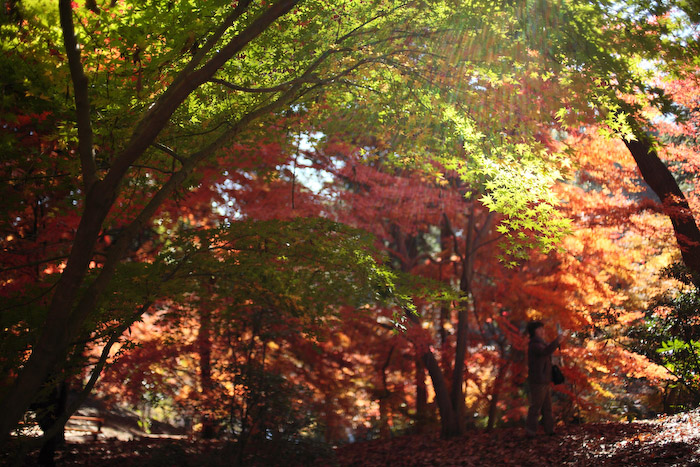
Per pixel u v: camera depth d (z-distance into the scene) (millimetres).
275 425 9500
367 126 8602
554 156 7227
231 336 10883
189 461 9281
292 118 8164
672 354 8336
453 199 13055
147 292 6535
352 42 7012
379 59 7047
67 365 6531
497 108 6965
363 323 13992
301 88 7363
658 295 9297
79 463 9469
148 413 17359
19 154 5902
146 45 5258
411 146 8055
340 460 11219
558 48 6605
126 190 7340
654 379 9492
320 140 9164
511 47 6633
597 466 6820
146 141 4879
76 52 4762
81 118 4879
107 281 4949
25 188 6812
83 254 4758
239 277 7371
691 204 10102
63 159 6168
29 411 7410
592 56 6516
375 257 7453
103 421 14984
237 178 11430
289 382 10117
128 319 6246
